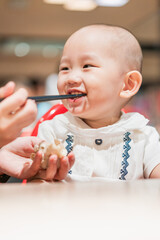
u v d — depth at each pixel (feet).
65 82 2.26
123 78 2.36
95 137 2.26
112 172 2.22
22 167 1.82
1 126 1.24
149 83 10.20
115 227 0.62
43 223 0.65
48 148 1.73
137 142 2.29
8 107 1.23
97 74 2.22
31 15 10.89
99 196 0.89
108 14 10.96
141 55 2.57
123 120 2.33
